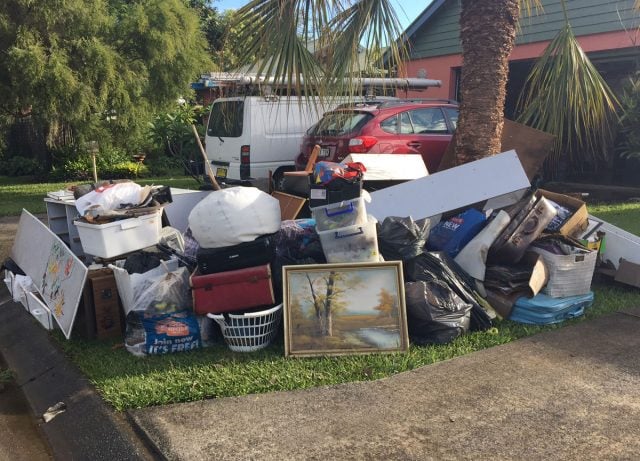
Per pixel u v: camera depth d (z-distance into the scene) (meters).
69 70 11.24
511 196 5.25
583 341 4.08
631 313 4.64
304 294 4.02
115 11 13.78
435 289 4.18
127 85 12.58
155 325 4.02
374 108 7.75
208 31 22.02
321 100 4.89
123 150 15.62
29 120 15.31
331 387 3.49
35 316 4.87
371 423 3.09
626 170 11.60
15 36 11.01
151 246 4.80
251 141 9.09
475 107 5.49
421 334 4.09
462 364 3.75
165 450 2.90
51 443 3.28
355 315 3.99
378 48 5.00
